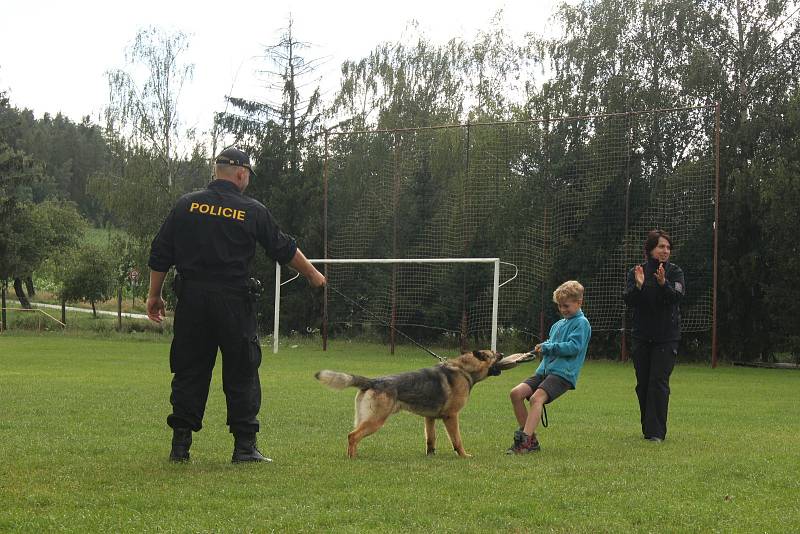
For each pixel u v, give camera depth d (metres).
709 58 25.23
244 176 6.55
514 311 24.95
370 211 27.14
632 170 24.27
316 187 31.14
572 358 7.77
